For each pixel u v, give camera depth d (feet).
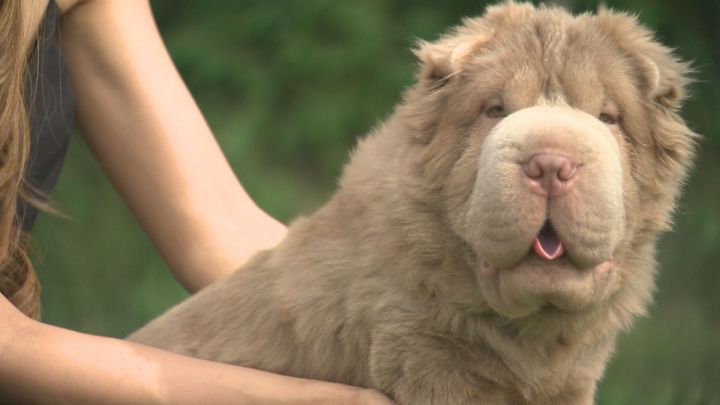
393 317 21.58
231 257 27.35
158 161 27.71
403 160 22.43
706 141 58.90
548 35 21.80
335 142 69.97
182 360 21.95
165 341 24.73
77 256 60.34
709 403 46.98
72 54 27.48
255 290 23.75
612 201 19.72
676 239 55.21
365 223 22.39
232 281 24.40
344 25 71.41
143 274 60.03
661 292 53.83
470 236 20.36
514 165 19.66
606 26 22.33
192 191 27.76
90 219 62.75
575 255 19.75
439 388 21.52
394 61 71.15
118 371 21.53
